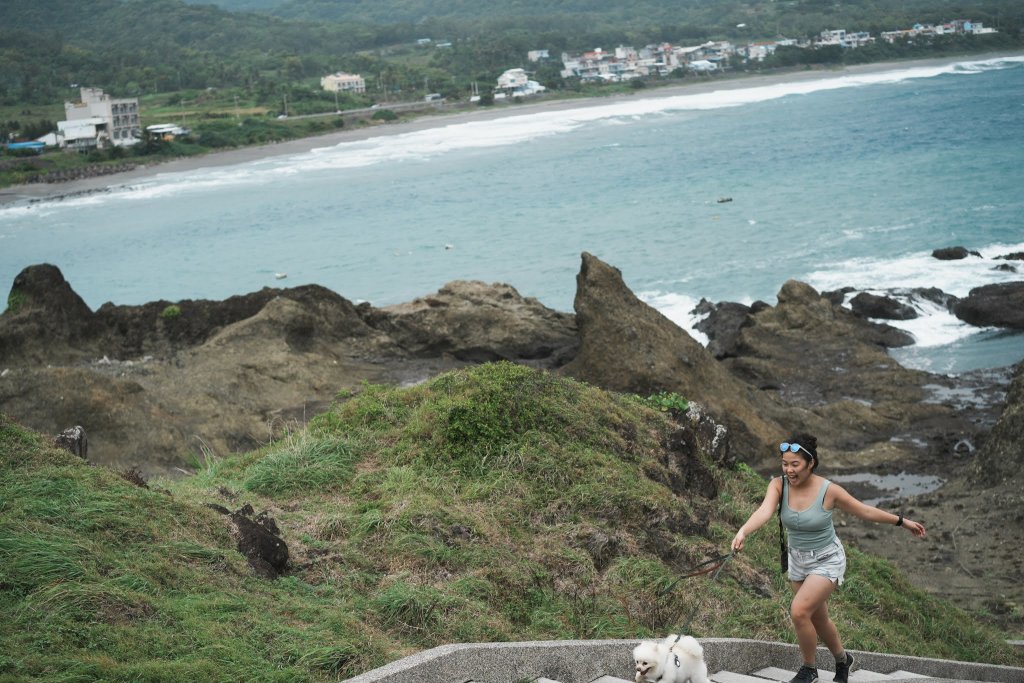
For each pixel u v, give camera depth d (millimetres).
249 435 26859
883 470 26328
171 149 142750
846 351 36625
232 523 9508
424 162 118500
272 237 79000
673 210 74250
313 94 199000
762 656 8836
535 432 12984
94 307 60875
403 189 98312
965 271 48594
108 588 7312
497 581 9977
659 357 28531
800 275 51125
